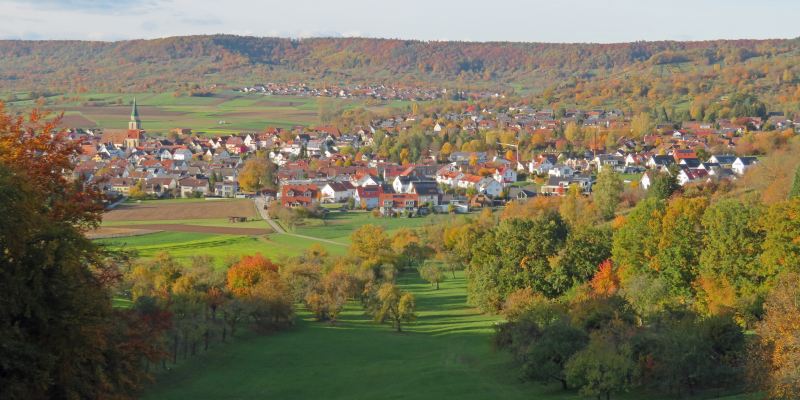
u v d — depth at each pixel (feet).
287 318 375.45
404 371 284.61
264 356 316.19
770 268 293.02
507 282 376.48
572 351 242.58
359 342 342.03
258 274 405.80
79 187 171.12
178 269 431.84
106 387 153.79
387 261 522.47
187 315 326.24
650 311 286.05
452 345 325.21
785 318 197.16
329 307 391.04
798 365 184.14
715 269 313.53
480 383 257.34
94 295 150.10
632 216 362.94
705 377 221.05
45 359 136.98
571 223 575.79
